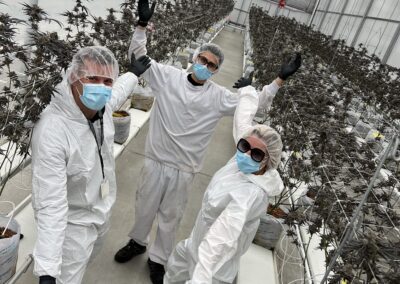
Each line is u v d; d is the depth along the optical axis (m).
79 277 2.03
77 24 3.47
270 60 6.52
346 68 8.38
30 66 2.45
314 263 2.93
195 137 2.54
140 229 2.79
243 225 1.73
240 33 21.42
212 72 2.42
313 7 22.91
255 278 2.79
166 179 2.60
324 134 3.32
